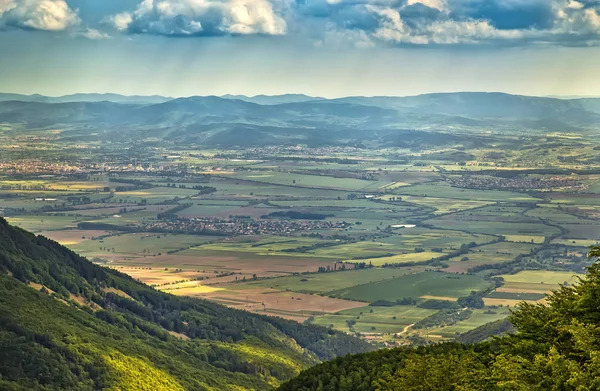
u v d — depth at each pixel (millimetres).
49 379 145500
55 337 160625
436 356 109250
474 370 88562
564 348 83438
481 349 111125
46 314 173125
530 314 92312
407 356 116062
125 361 163750
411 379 98438
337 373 129500
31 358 148875
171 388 160875
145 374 162250
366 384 121125
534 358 77438
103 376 154250
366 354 140500
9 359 146750
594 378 68938
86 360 156500
